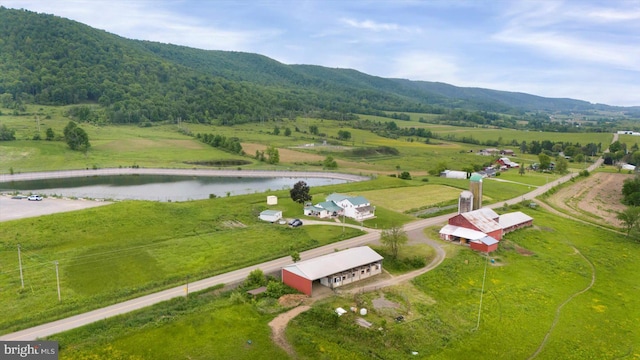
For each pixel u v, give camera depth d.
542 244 107.88
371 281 80.19
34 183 173.38
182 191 166.75
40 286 70.19
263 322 62.91
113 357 52.88
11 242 86.62
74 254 83.81
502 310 71.44
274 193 143.50
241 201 130.25
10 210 116.44
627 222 121.81
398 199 146.25
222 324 61.66
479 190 121.38
